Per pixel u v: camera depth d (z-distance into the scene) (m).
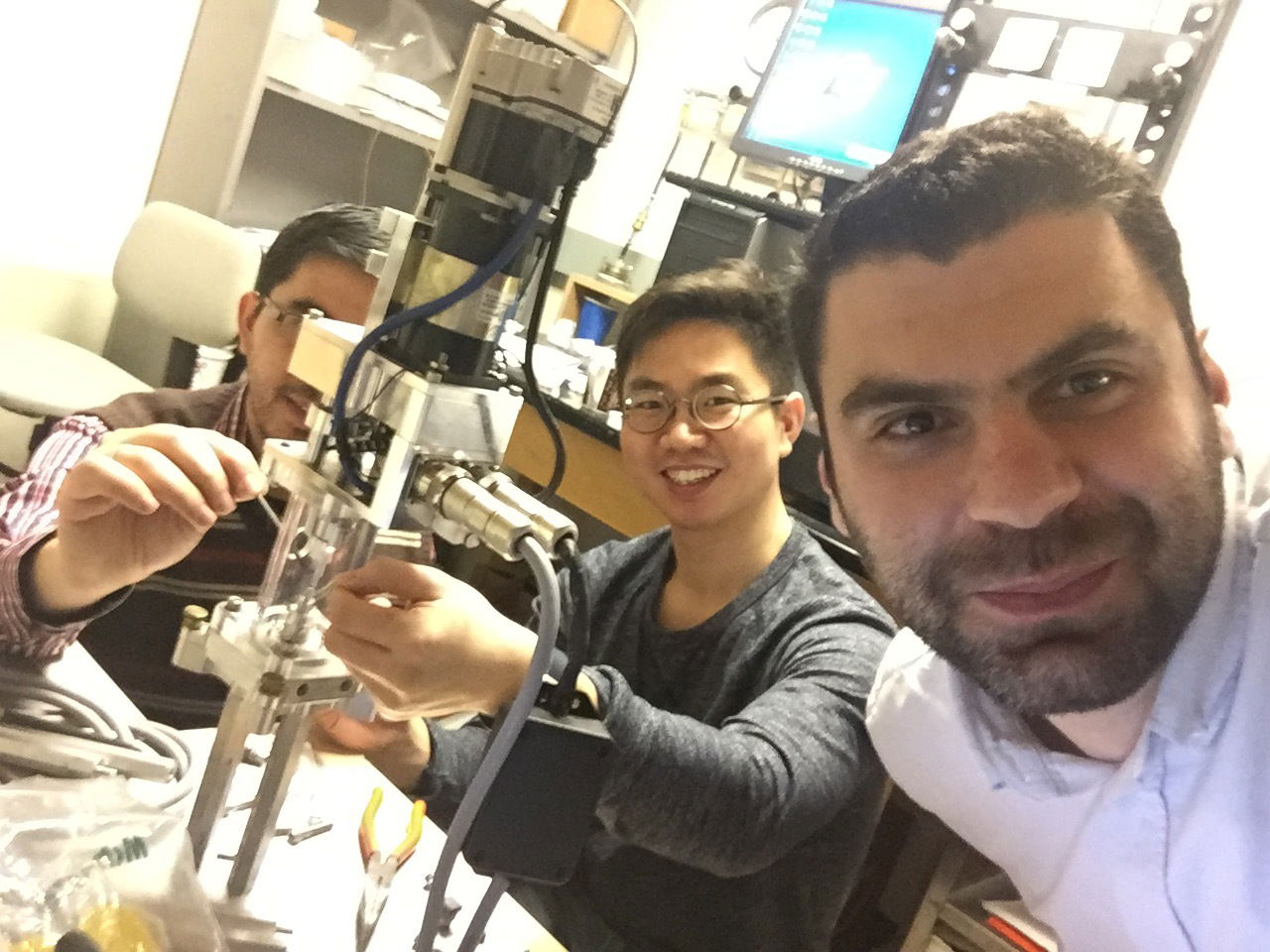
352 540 0.57
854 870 1.02
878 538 0.57
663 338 1.10
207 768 0.58
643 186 2.57
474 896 0.66
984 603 0.54
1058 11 1.71
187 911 0.53
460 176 0.49
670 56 2.54
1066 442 0.50
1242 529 0.58
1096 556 0.51
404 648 0.53
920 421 0.53
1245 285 1.43
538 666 0.48
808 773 0.79
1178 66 1.50
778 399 1.08
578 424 1.75
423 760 0.84
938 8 1.78
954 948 1.34
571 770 0.51
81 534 0.68
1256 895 0.58
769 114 1.99
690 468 1.07
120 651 1.03
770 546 1.11
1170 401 0.50
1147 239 0.50
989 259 0.49
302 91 2.21
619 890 0.99
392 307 0.51
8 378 1.75
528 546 0.48
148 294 2.11
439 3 2.62
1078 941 0.73
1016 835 0.73
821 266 0.56
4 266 2.07
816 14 1.98
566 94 0.47
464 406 0.50
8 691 0.68
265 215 2.55
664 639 1.10
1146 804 0.60
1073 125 0.52
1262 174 1.45
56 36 2.01
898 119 1.78
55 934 0.48
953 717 0.71
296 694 0.55
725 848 0.73
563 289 2.50
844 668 0.91
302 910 0.60
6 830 0.52
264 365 1.02
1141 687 0.56
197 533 0.71
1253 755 0.56
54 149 2.08
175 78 2.22
